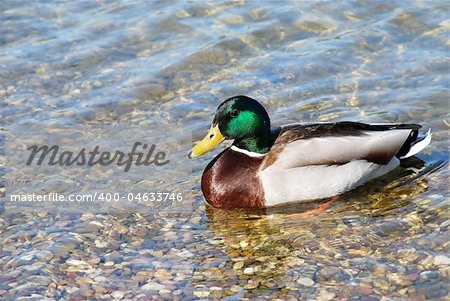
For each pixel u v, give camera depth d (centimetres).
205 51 1800
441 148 1454
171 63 1764
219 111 1340
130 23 1917
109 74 1739
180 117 1590
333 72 1720
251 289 1102
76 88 1695
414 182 1362
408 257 1147
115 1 2020
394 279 1099
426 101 1598
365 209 1297
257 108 1329
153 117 1595
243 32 1869
